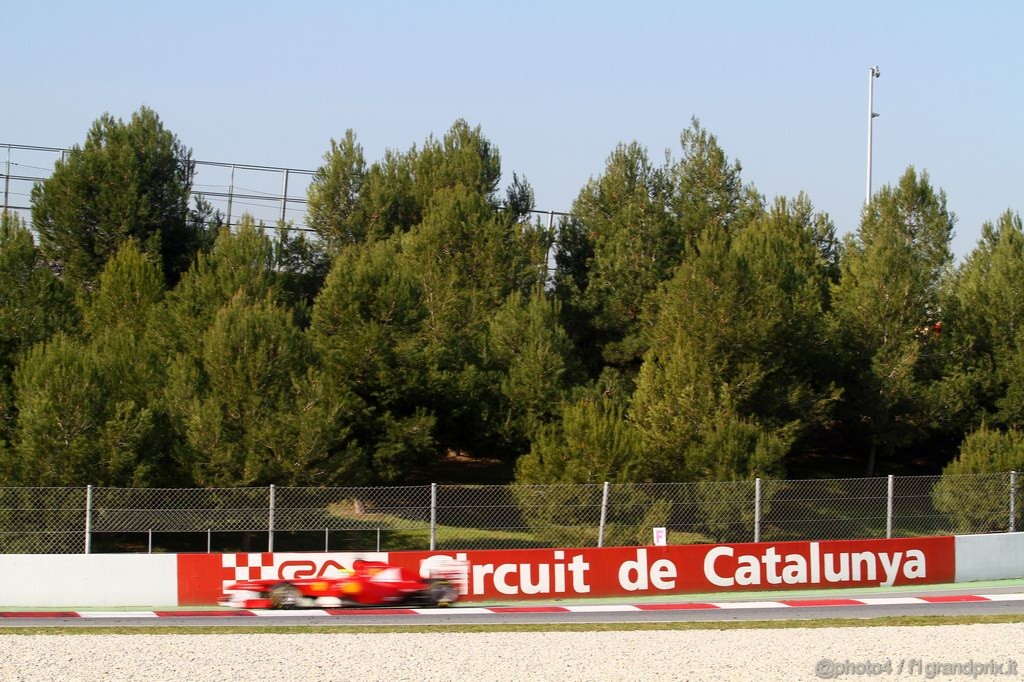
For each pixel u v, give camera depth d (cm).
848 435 4397
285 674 1628
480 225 4406
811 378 4100
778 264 4028
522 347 3888
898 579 2542
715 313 3688
